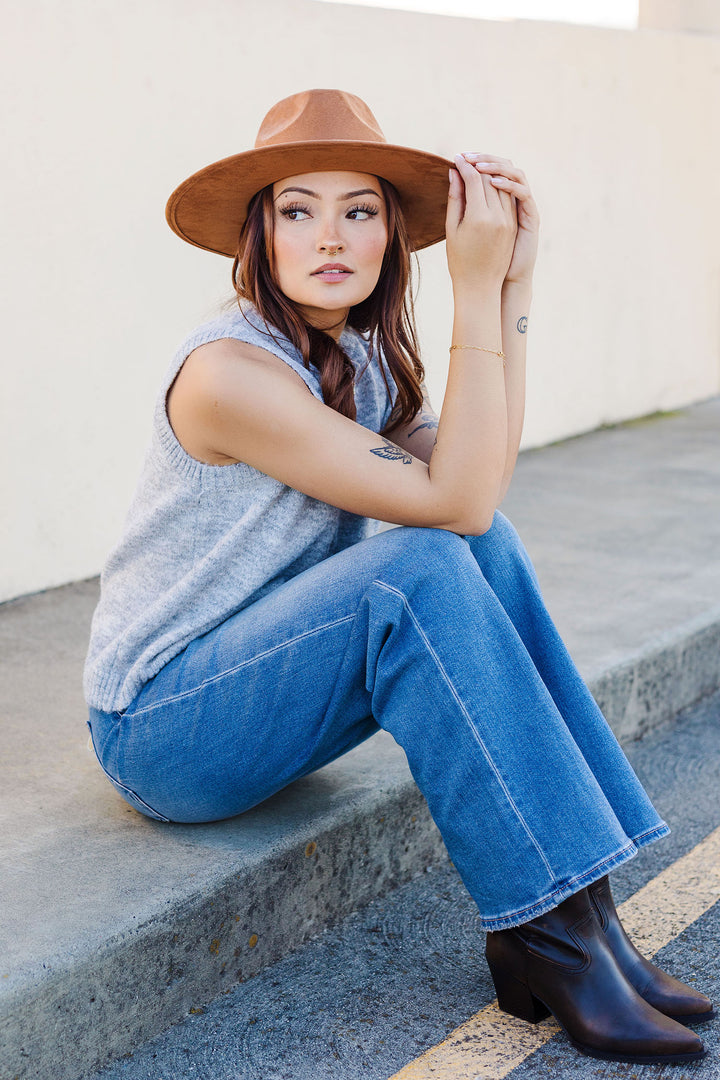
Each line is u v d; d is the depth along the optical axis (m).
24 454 3.35
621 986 1.69
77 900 1.75
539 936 1.71
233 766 1.79
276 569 1.84
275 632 1.72
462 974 1.93
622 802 1.79
